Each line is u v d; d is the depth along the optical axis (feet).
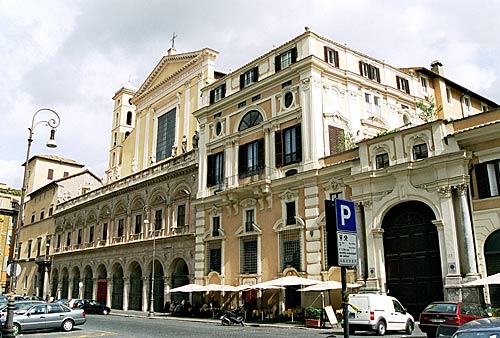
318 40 118.32
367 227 94.02
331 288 90.27
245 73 134.92
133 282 176.14
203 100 149.07
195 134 159.43
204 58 171.42
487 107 167.63
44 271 244.83
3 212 287.28
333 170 103.09
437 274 84.64
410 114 137.08
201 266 134.82
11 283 74.59
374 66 131.34
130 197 181.88
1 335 68.90
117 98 244.63
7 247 288.30
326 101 114.52
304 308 101.86
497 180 80.64
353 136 114.73
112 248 186.50
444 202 83.71
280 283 99.45
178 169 153.99
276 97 121.90
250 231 121.49
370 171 94.27
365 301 73.56
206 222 136.98
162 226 160.04
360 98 123.54
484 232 80.33
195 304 134.31
